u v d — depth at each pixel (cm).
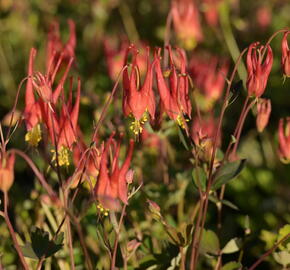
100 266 69
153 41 113
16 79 105
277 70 106
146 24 119
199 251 66
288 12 128
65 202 61
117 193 59
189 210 76
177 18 85
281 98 99
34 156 70
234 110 94
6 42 110
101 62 101
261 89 63
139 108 62
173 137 80
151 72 62
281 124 67
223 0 101
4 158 59
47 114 62
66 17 117
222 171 64
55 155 62
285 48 63
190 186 79
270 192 84
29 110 62
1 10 112
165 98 63
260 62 62
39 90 61
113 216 61
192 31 85
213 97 77
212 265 71
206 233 66
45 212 69
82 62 102
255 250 75
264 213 81
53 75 62
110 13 121
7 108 97
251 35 122
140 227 71
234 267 66
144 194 71
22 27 110
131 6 122
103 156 59
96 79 95
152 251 69
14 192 77
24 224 71
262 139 88
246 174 85
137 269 66
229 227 79
